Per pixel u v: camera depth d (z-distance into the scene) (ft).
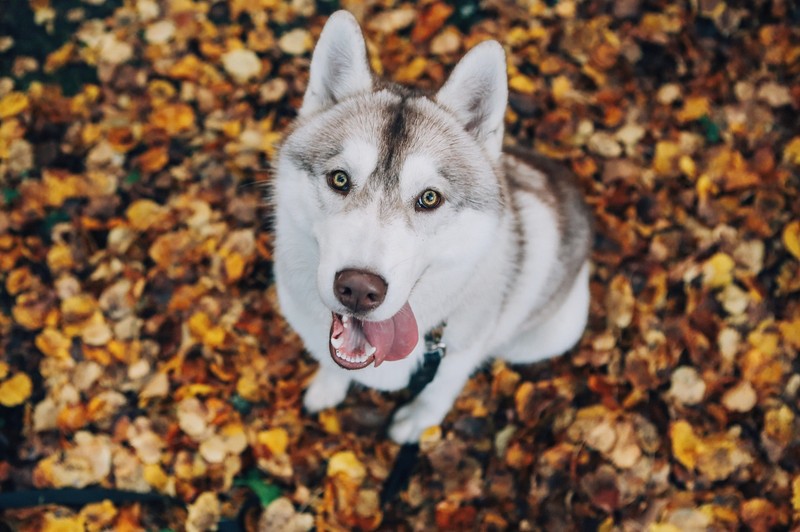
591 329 3.28
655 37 3.84
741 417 3.08
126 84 3.58
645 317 3.26
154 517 2.83
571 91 3.70
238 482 2.91
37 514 2.78
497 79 2.36
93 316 3.10
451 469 3.02
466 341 2.64
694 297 3.31
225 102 3.58
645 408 3.09
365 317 2.24
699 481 2.97
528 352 3.08
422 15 3.82
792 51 3.86
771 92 3.75
